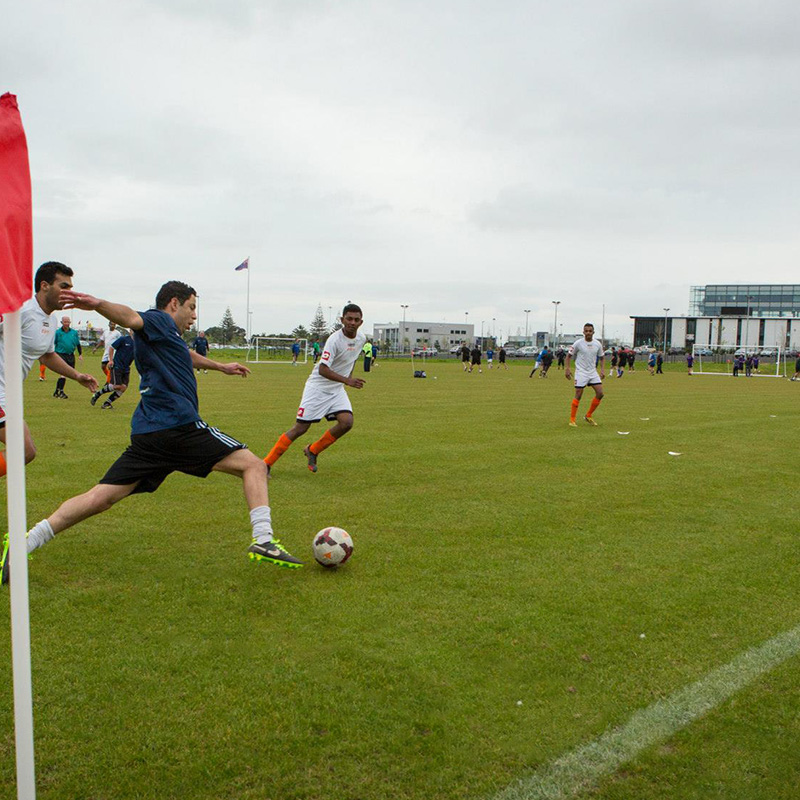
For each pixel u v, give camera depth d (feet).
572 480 26.30
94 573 15.07
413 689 10.43
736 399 70.69
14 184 6.74
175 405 14.80
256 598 13.84
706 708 10.07
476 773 8.55
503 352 159.53
